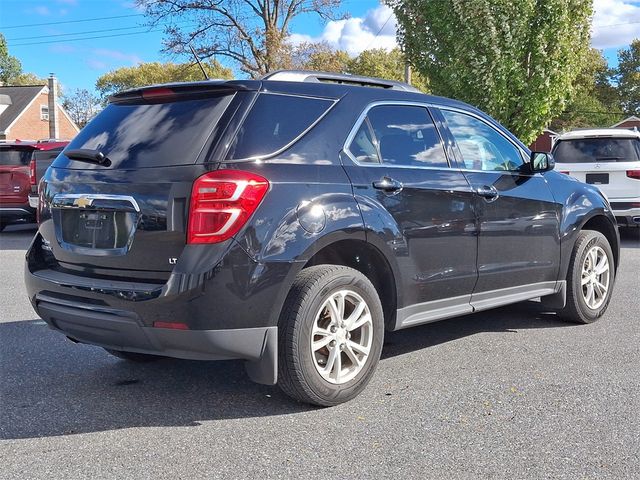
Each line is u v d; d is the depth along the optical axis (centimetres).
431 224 442
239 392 427
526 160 549
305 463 322
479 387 429
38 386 441
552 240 548
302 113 399
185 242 351
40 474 313
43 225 425
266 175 362
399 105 457
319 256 415
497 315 631
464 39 1462
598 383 434
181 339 351
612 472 311
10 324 612
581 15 1494
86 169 402
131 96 419
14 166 1315
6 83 7219
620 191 1091
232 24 3148
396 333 570
